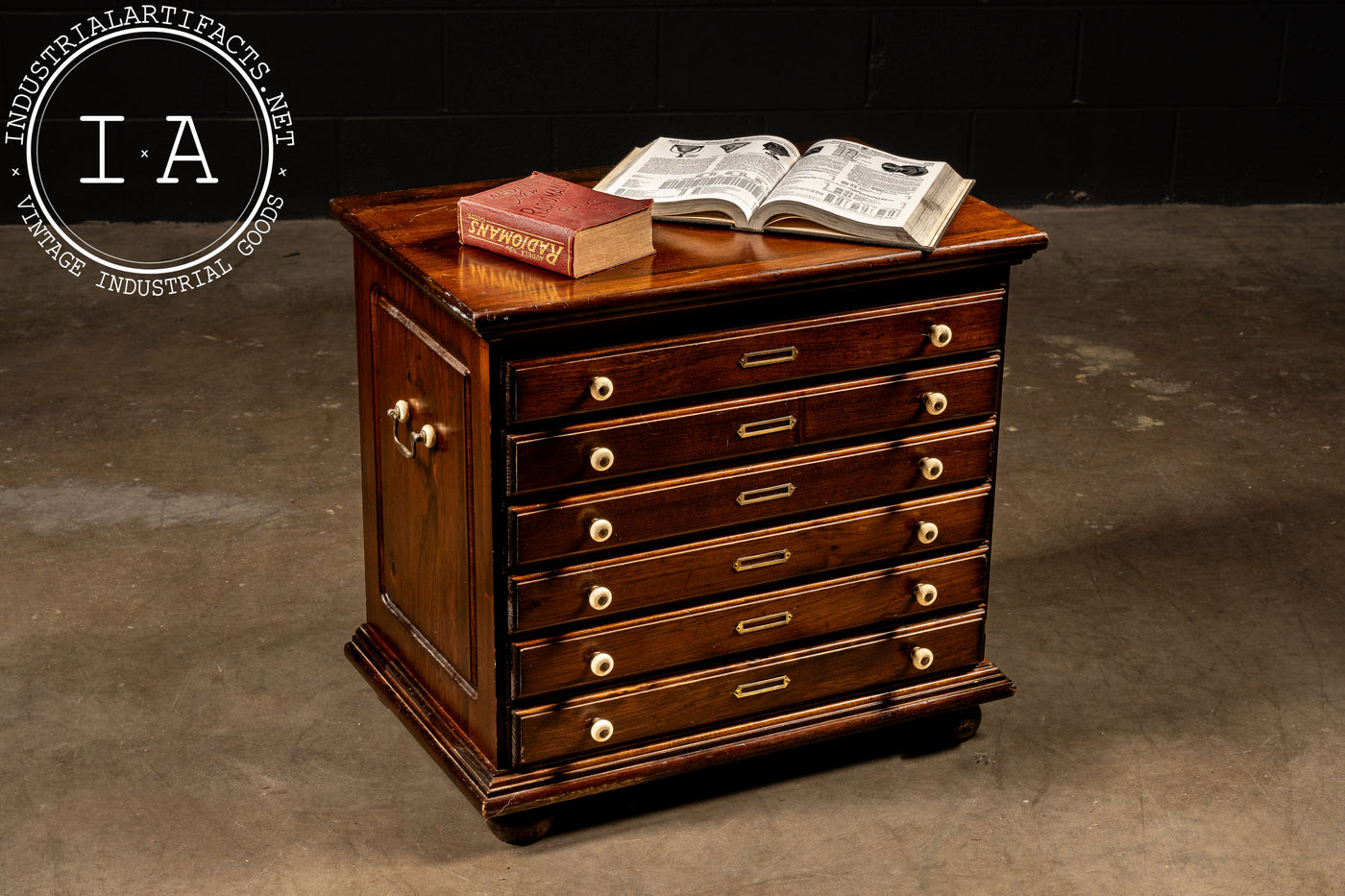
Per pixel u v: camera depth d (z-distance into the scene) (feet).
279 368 15.06
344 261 18.12
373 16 18.72
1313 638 10.91
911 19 19.36
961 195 9.07
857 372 8.55
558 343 7.75
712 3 19.07
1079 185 20.34
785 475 8.54
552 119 19.40
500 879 8.48
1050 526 12.39
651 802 9.14
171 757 9.45
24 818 8.86
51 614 10.89
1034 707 10.12
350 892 8.36
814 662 9.07
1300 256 18.65
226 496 12.58
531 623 8.21
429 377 8.39
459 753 8.84
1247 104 20.11
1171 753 9.66
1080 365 15.44
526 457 7.84
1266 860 8.69
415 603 9.33
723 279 7.89
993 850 8.77
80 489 12.62
